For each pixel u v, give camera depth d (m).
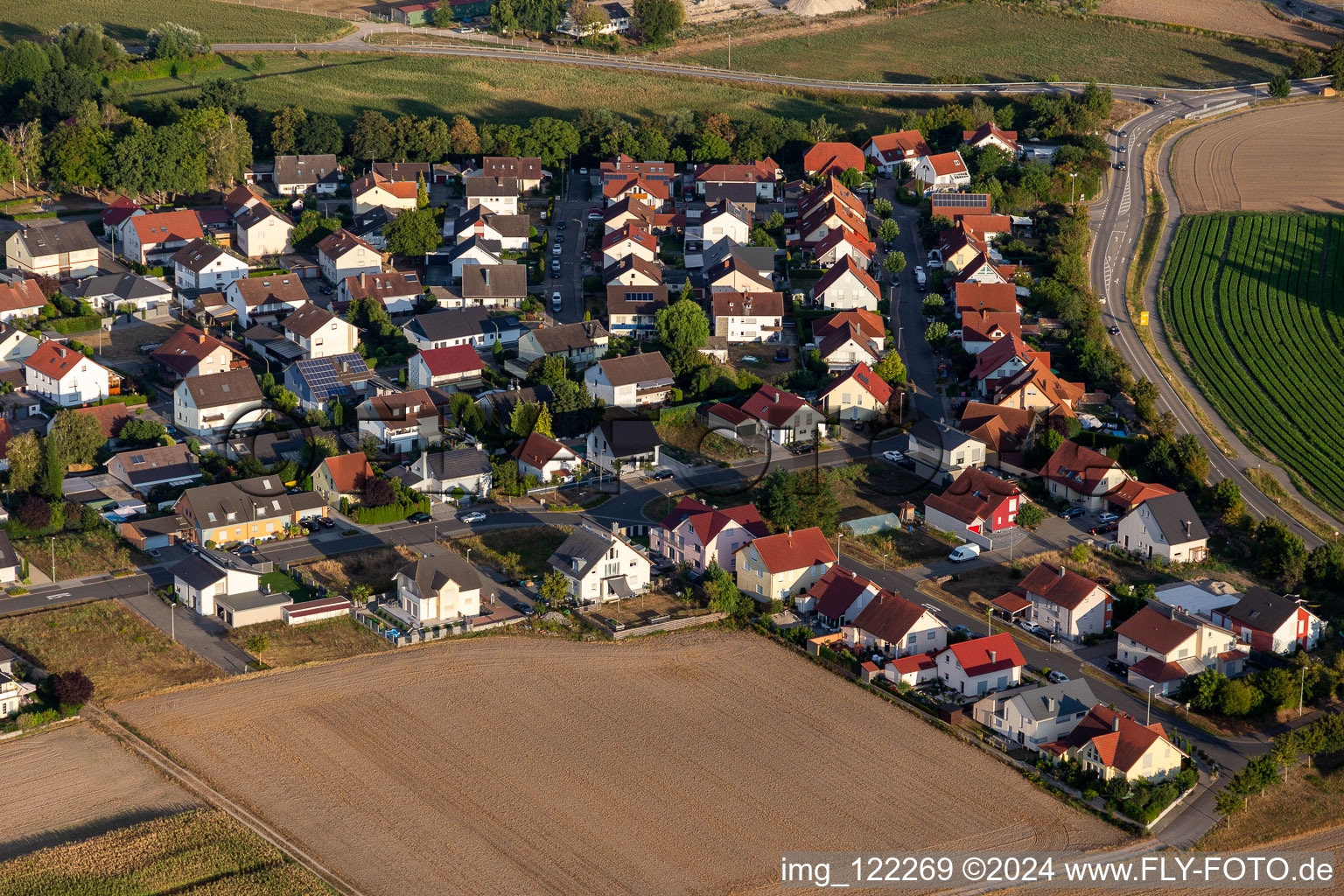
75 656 128.25
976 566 149.25
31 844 104.25
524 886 101.31
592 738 118.88
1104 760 113.50
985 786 113.94
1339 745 119.06
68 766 113.50
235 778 112.50
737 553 145.00
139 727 118.56
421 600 134.38
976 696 126.19
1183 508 152.38
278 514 151.00
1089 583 137.00
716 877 102.81
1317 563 147.50
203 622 134.75
